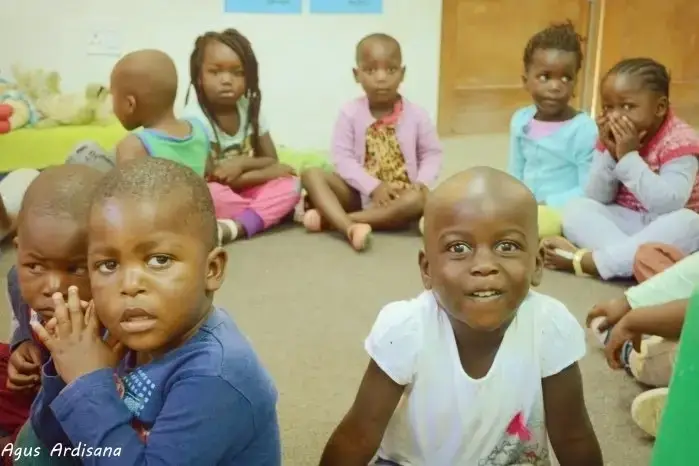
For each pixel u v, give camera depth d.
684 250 1.94
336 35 3.27
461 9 3.57
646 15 3.85
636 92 1.93
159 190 0.83
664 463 0.78
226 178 2.32
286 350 1.58
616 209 2.14
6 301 1.77
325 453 1.03
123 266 0.82
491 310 0.89
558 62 2.34
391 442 1.02
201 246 0.85
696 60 3.99
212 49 2.30
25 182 2.29
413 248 2.24
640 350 1.31
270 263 2.10
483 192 0.89
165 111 2.05
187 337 0.87
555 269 2.09
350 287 1.93
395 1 3.32
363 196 2.46
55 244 0.93
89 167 1.03
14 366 1.07
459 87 3.68
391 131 2.48
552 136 2.39
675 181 1.94
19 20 2.90
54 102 2.71
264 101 3.26
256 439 0.90
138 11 3.01
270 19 3.17
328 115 3.36
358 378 1.48
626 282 2.00
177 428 0.83
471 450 0.98
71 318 0.88
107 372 0.86
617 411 1.36
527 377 0.96
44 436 0.94
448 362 0.96
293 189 2.43
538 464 1.00
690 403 0.75
